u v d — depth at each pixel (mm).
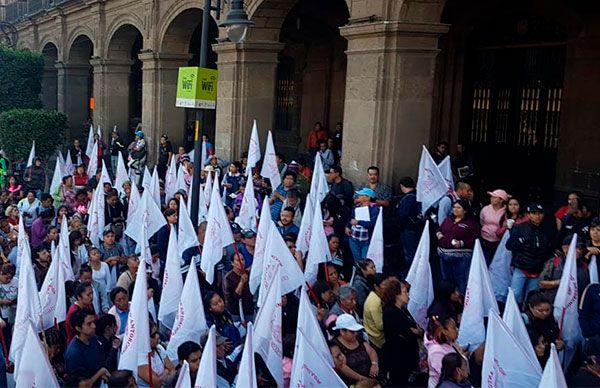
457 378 5453
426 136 10984
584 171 13367
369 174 10414
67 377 5801
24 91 26766
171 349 6578
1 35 39031
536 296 6332
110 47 23969
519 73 15125
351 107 11508
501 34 15422
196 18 18672
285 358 6258
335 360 5957
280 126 23453
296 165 12469
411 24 10492
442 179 9547
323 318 7066
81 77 29609
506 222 8891
